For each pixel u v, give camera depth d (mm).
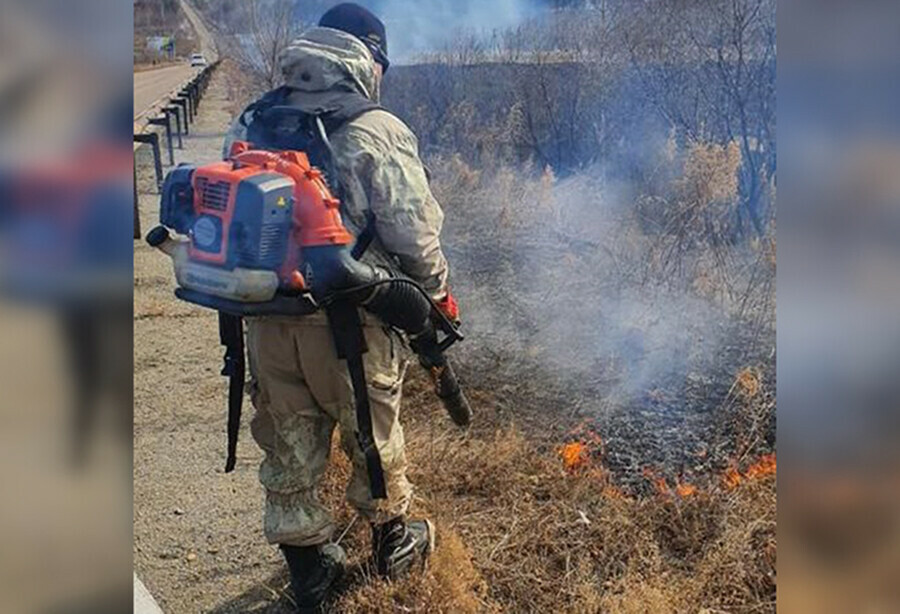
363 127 1966
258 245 1779
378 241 2039
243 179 1781
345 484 2682
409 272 2057
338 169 1940
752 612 2137
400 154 1995
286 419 2090
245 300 1808
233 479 3031
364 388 1985
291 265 1839
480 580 2273
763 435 3043
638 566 2326
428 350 2229
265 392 2098
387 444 2139
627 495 2742
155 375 4047
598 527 2475
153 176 9805
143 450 3256
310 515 2109
